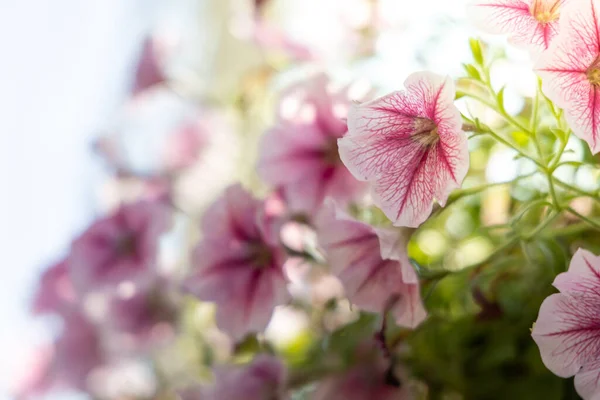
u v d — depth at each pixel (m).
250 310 0.63
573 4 0.48
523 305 0.59
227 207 0.65
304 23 0.86
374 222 0.63
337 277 0.57
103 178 1.09
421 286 0.57
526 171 0.61
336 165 0.65
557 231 0.58
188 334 0.82
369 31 0.75
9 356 0.96
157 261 0.78
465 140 0.48
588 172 0.61
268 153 0.66
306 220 0.65
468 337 0.60
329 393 0.61
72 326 0.89
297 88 0.65
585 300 0.49
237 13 1.00
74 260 0.79
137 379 0.94
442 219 0.69
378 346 0.58
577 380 0.50
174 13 1.22
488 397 0.59
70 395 0.96
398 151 0.51
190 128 0.94
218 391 0.64
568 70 0.49
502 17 0.51
